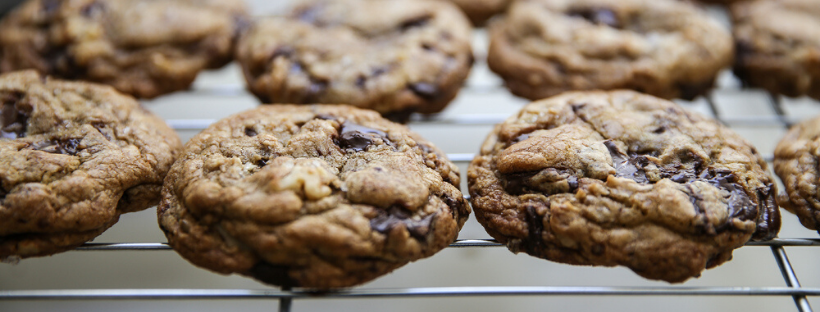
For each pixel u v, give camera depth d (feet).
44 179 1.10
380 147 1.15
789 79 1.36
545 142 1.15
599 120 1.18
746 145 1.18
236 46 1.38
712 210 1.09
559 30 1.34
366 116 1.20
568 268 1.48
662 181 1.11
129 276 1.44
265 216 1.07
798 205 1.15
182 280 1.44
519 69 1.33
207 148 1.15
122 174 1.13
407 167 1.12
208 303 1.44
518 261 1.49
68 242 1.11
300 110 1.20
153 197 1.15
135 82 1.31
